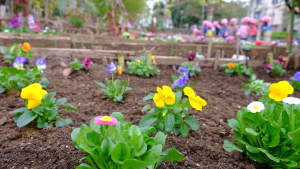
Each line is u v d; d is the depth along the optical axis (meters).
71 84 3.60
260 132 1.59
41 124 2.15
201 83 4.32
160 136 1.44
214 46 6.94
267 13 41.62
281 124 1.62
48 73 3.94
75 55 4.86
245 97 3.69
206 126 2.45
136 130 1.42
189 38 13.55
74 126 2.27
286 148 1.54
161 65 5.09
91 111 2.73
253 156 1.67
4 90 2.95
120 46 6.03
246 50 6.71
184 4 42.31
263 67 5.58
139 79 4.18
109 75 4.18
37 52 4.66
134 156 1.28
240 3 41.28
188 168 1.76
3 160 1.72
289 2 6.20
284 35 27.33
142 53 5.05
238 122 1.79
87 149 1.28
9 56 3.96
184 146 2.02
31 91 1.81
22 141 1.98
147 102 3.10
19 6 12.66
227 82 4.44
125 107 2.90
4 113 2.49
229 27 11.80
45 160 1.76
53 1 18.23
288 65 5.91
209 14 20.83
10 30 9.23
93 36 7.39
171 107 1.95
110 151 1.25
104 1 9.34
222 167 1.78
